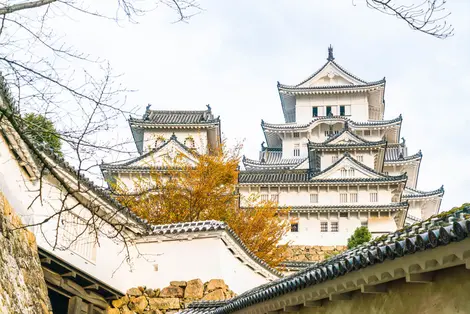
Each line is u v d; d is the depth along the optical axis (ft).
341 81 229.25
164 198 105.29
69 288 61.87
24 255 49.62
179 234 73.36
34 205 54.90
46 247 55.88
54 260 57.21
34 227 54.44
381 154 186.80
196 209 105.50
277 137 225.35
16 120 27.99
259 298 46.65
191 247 73.10
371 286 35.60
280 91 226.58
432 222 34.60
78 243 62.03
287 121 247.70
